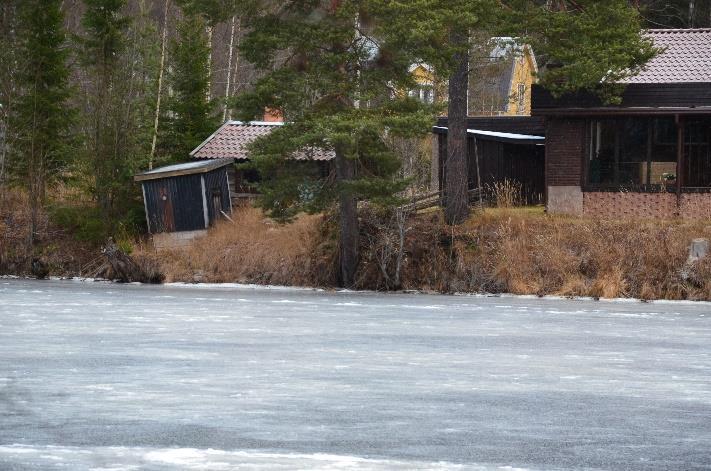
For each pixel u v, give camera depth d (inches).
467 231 3390.7
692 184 3503.9
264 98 3312.0
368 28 3225.9
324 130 3134.8
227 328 2460.6
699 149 3503.9
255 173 4138.8
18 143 4254.4
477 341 2276.1
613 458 1254.3
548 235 3309.5
